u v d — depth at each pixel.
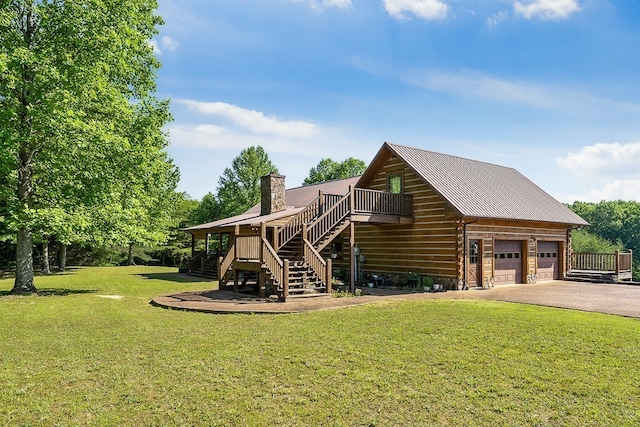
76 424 4.18
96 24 14.11
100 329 8.50
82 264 38.28
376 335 7.68
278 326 8.66
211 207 50.00
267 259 13.10
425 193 17.66
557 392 4.94
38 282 19.86
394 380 5.32
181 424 4.18
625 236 53.66
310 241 14.67
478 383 5.22
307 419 4.28
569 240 21.83
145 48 16.84
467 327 8.27
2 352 6.74
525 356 6.31
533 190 22.55
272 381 5.32
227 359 6.25
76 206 14.36
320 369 5.75
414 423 4.18
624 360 6.09
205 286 17.62
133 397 4.84
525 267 19.06
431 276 17.12
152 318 9.75
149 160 16.72
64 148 13.50
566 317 9.34
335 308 10.84
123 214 15.24
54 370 5.80
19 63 12.55
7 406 4.61
